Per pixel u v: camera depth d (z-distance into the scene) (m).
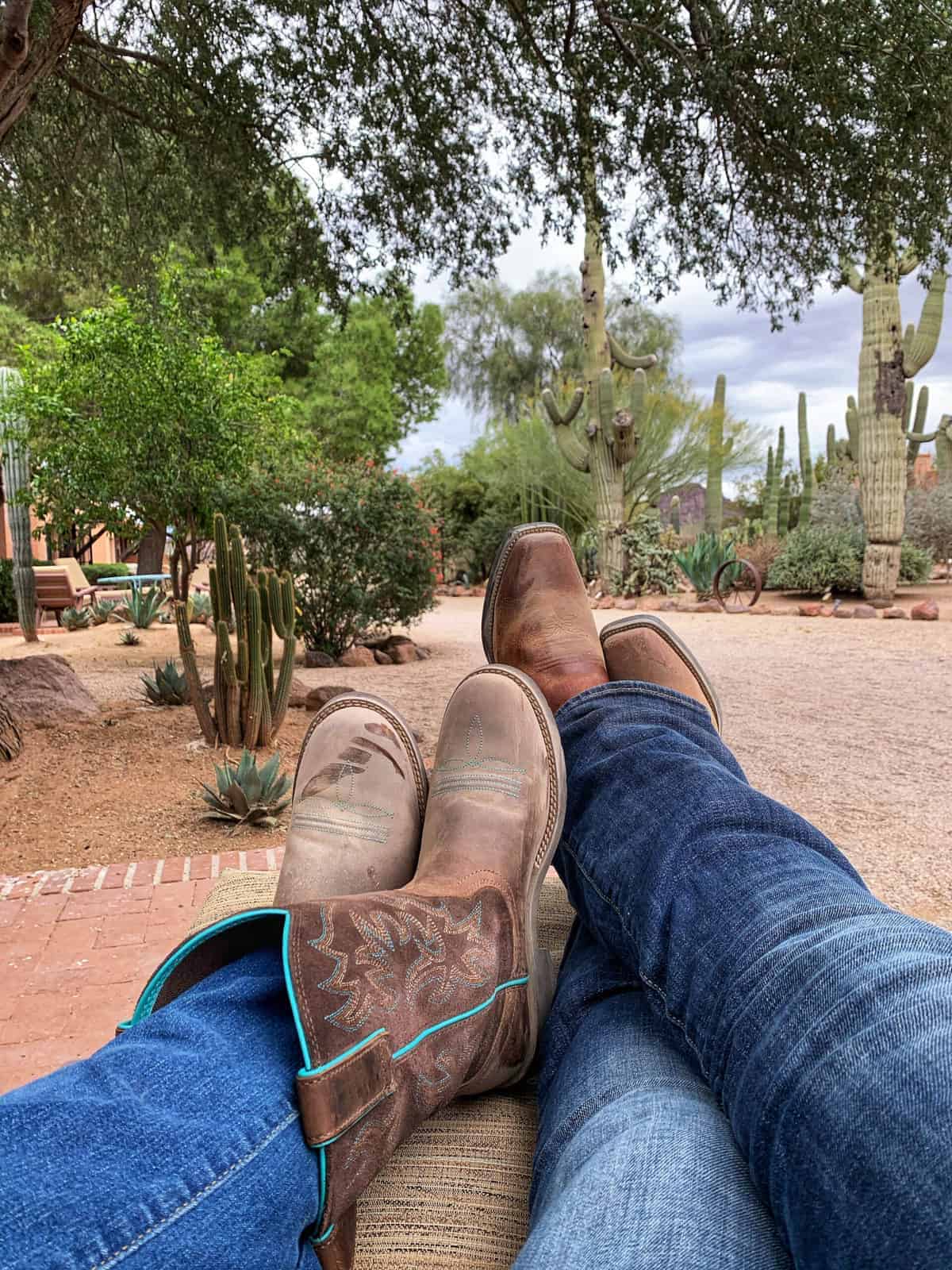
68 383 6.72
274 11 5.12
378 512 9.00
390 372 23.45
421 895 0.97
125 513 7.39
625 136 5.69
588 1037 0.94
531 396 30.02
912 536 18.61
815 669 7.98
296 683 6.60
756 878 0.86
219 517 4.95
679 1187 0.64
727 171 5.77
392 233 6.36
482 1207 0.88
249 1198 0.61
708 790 1.01
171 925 2.75
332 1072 0.69
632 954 0.96
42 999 2.30
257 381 7.61
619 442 16.53
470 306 31.06
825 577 14.68
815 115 5.12
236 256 14.45
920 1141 0.54
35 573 12.05
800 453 19.36
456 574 22.88
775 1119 0.65
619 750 1.16
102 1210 0.54
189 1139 0.61
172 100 5.85
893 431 13.32
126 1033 0.73
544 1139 0.84
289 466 9.02
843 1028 0.65
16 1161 0.55
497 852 1.14
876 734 5.40
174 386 6.62
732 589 16.28
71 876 3.16
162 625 13.06
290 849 1.27
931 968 0.65
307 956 0.75
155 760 4.91
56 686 5.90
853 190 5.36
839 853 0.95
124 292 7.86
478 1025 0.93
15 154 6.42
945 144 5.03
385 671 8.58
